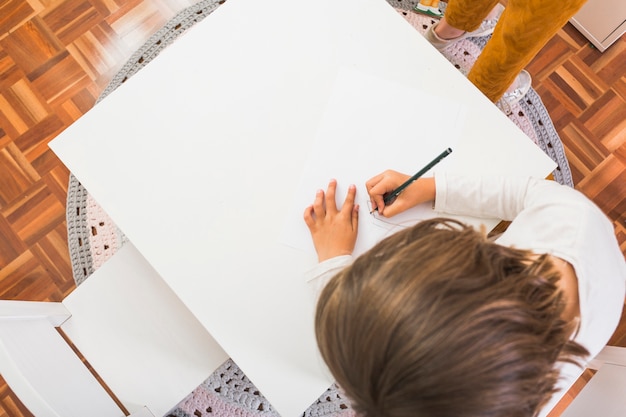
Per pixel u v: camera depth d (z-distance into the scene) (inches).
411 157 32.4
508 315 18.0
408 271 18.6
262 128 33.0
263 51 34.0
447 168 32.1
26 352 31.3
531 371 18.4
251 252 31.6
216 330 31.0
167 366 38.4
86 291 39.0
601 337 26.7
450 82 33.4
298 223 31.7
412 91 33.2
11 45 60.7
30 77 60.1
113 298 38.9
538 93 60.0
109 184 32.5
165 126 33.2
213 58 34.0
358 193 31.8
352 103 33.1
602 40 58.8
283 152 32.6
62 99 59.7
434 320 17.5
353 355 18.5
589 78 60.1
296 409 30.3
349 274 20.3
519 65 38.8
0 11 61.2
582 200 26.8
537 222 27.4
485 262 19.4
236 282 31.3
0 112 59.2
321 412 52.2
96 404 34.0
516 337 17.9
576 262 24.3
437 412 17.7
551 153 58.4
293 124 32.9
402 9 60.9
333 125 32.9
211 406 52.6
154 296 39.0
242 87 33.6
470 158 32.3
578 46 60.8
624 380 31.2
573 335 25.1
